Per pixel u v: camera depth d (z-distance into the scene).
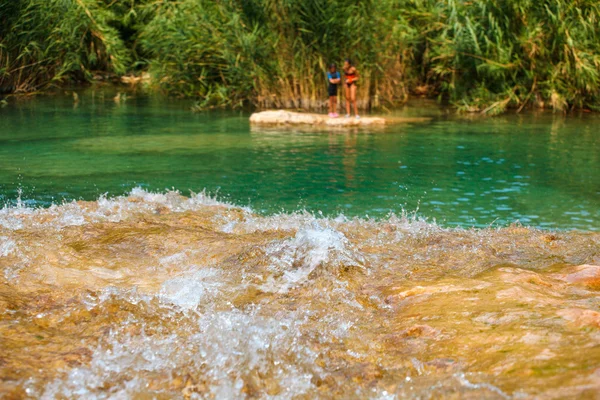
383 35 17.59
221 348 3.37
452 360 3.05
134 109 17.05
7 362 3.15
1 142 12.07
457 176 9.66
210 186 8.86
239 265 4.86
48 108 16.92
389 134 13.55
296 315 3.88
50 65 20.16
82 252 5.16
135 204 7.18
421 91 20.58
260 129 14.07
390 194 8.57
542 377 2.71
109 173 9.57
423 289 4.16
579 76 16.70
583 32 16.77
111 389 2.96
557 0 16.62
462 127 14.62
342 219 6.75
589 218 7.53
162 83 20.00
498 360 2.94
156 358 3.27
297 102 17.80
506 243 5.65
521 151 11.73
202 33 18.00
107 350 3.36
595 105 17.47
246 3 17.34
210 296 4.27
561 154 11.47
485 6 17.38
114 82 22.69
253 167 10.10
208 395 2.91
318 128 14.35
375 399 2.81
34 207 7.59
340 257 4.87
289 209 7.75
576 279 4.39
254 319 3.79
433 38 19.52
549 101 17.86
